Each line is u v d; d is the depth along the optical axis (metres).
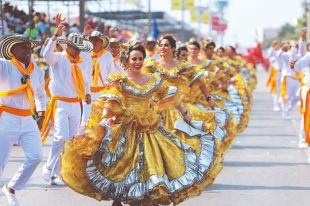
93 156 17.77
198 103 25.61
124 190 17.75
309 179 24.20
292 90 45.94
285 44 45.84
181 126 19.20
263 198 21.06
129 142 18.12
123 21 66.88
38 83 19.28
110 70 28.25
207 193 21.73
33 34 39.06
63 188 22.50
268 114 51.09
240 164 27.48
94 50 28.03
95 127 17.81
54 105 22.81
